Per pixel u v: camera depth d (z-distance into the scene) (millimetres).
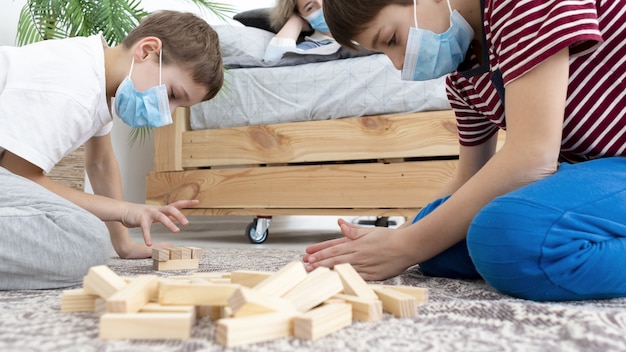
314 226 2949
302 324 462
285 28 2117
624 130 766
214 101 1939
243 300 454
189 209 1979
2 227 715
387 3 783
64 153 944
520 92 698
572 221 621
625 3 758
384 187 1665
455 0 793
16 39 1802
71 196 1004
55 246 746
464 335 487
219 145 1926
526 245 620
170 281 540
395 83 1670
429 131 1615
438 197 1061
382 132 1678
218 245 1778
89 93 941
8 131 864
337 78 1748
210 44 1139
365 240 805
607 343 456
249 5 2807
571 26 664
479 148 1024
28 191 777
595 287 634
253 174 1853
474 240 669
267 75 1853
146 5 2277
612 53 750
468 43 811
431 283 813
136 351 424
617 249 630
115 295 482
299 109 1802
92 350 427
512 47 703
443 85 1613
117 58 1059
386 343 459
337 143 1738
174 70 1076
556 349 448
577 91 761
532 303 592
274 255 1295
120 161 2201
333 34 853
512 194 658
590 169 701
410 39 797
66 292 577
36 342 450
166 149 2021
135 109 1063
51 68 925
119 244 1188
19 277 736
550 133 687
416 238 768
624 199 655
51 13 1592
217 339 444
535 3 693
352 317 546
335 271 607
